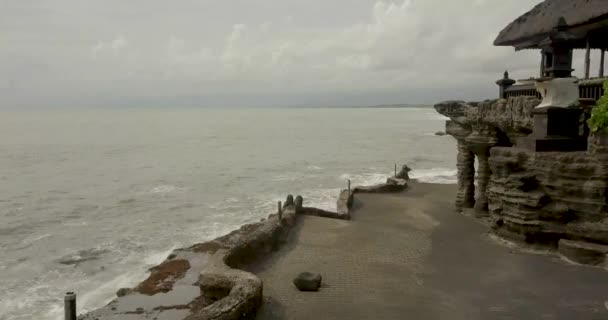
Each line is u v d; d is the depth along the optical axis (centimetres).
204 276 1773
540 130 2225
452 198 3734
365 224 2819
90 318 1747
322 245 2370
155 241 3188
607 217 1942
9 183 5459
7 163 7231
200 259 2381
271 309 1628
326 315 1578
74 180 5697
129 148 9700
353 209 3312
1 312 2128
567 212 2055
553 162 2075
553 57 2177
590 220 1998
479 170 2945
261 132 15388
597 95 2266
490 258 2105
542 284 1778
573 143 2183
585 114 2248
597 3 2314
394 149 9681
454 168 6681
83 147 9819
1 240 3231
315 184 5444
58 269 2667
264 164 7306
